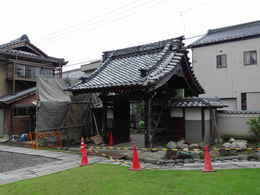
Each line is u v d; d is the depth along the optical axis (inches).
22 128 684.1
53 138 480.7
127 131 506.9
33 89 730.8
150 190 201.5
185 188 203.0
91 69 940.6
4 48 789.9
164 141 444.5
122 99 416.8
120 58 525.3
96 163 322.3
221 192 189.8
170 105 431.5
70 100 532.7
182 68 444.1
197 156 331.3
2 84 780.6
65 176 256.8
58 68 936.3
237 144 395.9
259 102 626.5
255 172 252.2
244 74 650.8
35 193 205.8
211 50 708.0
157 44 471.5
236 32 721.0
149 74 370.0
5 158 381.1
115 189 207.3
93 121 550.0
